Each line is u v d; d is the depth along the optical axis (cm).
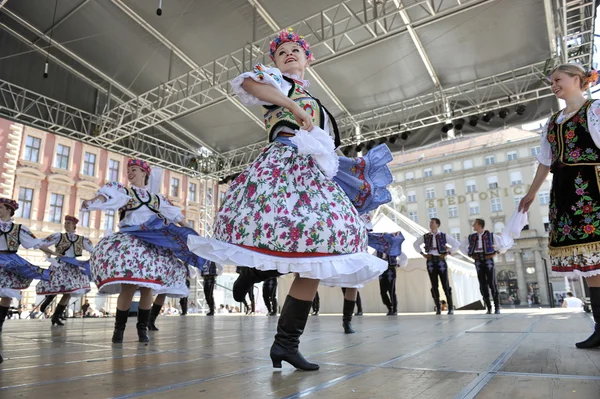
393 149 1084
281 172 155
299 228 142
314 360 173
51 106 970
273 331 368
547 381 118
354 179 182
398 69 898
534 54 845
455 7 688
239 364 166
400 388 114
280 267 138
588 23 749
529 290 3209
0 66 915
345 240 147
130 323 581
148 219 282
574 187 199
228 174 1304
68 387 122
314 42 848
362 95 983
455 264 1120
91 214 2088
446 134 1016
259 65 162
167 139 1230
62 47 931
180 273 314
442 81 936
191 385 124
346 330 321
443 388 113
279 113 171
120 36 877
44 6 832
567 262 199
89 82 1033
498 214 3475
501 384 116
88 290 561
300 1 754
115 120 1031
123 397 108
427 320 473
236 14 796
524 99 892
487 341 227
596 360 153
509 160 3519
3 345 262
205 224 1582
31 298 1791
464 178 3662
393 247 320
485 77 912
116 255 267
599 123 194
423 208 3759
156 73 969
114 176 2214
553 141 212
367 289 1041
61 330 427
